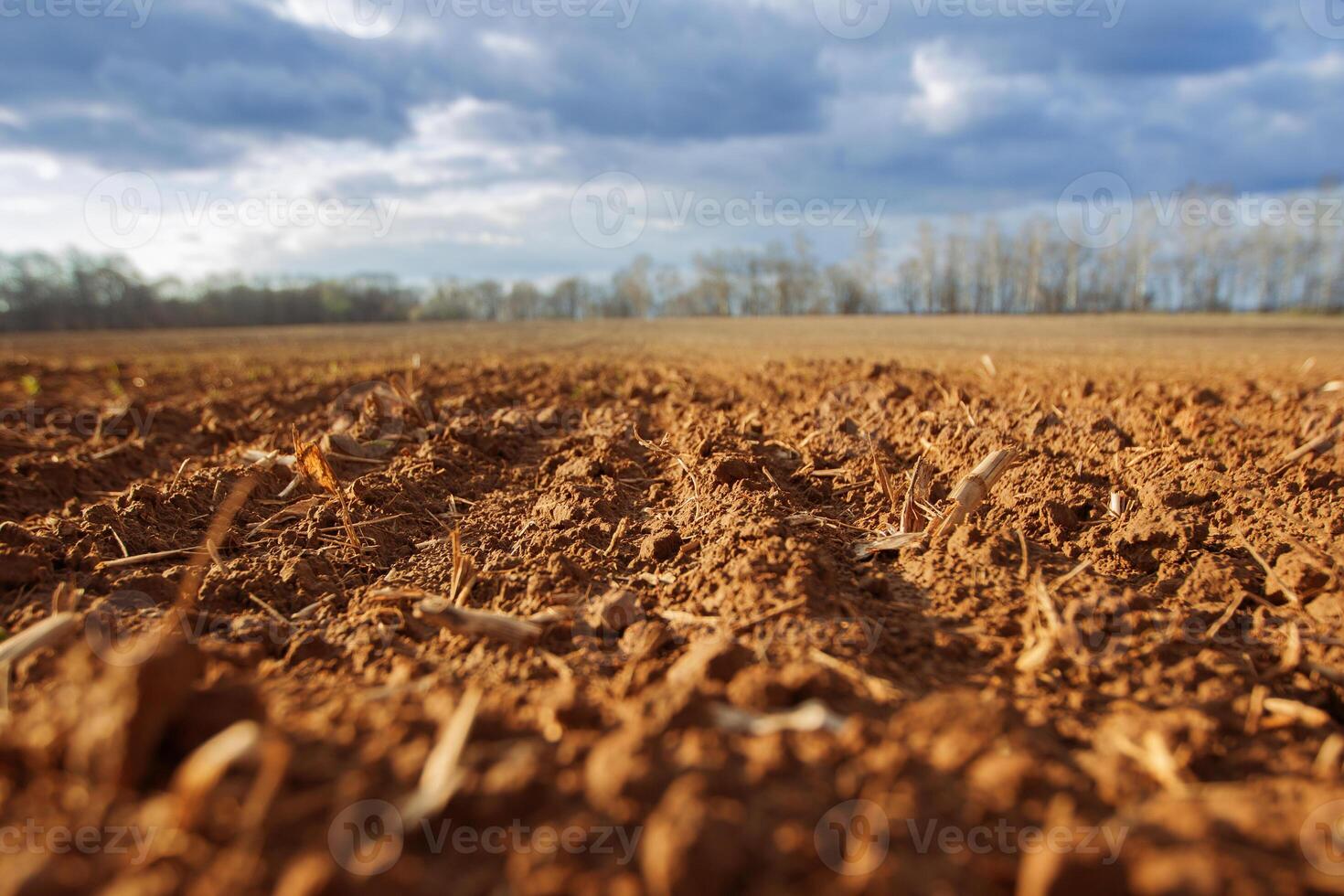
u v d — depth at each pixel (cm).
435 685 243
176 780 172
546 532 409
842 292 8281
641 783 172
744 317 7519
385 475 529
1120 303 7350
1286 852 165
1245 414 689
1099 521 402
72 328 6969
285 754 162
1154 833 163
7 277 6944
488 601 330
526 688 247
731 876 147
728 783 171
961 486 380
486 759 189
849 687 235
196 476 507
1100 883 150
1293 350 1984
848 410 695
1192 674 252
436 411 776
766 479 474
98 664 201
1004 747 194
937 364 1422
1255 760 210
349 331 4969
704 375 1150
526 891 150
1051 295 7594
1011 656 268
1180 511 385
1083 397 755
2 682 232
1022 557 335
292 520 460
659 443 593
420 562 392
